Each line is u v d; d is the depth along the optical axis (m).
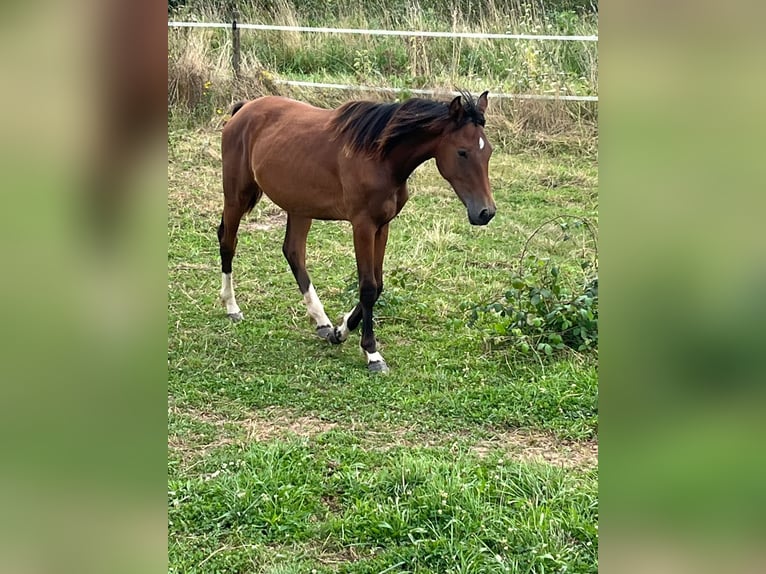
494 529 3.02
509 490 3.27
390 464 3.51
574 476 3.41
